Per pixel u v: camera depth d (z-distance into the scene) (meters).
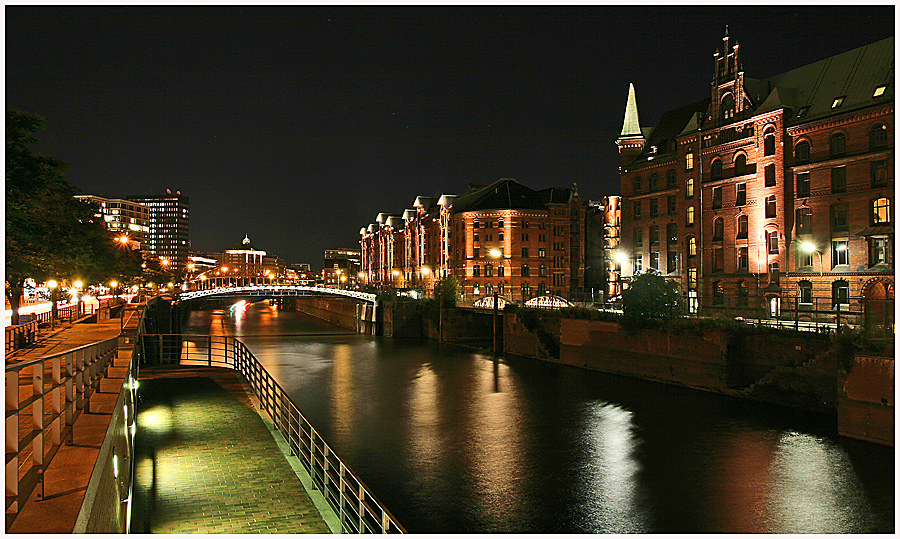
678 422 37.56
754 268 61.62
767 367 41.81
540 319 64.31
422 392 48.22
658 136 80.25
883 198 53.03
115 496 11.55
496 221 115.06
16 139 23.33
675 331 47.44
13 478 6.36
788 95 61.81
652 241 77.50
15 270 28.88
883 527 23.52
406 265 148.75
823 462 29.75
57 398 8.57
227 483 18.00
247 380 33.34
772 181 60.75
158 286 130.00
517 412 41.22
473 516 25.03
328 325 120.44
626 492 27.28
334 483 16.48
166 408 26.98
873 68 56.75
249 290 113.12
